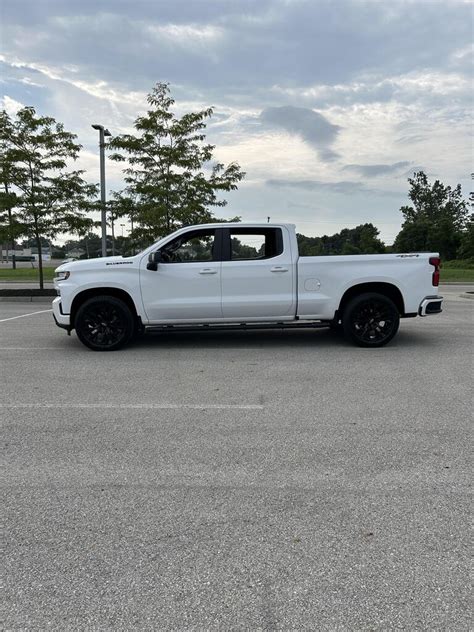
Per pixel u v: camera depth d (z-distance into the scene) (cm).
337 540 270
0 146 1602
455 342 827
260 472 351
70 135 1636
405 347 787
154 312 766
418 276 770
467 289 2284
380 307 772
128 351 775
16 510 304
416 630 207
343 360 698
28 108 1580
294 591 230
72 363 692
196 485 333
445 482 333
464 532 276
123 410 487
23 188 1639
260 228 771
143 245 1791
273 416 466
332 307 770
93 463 368
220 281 761
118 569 248
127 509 304
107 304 761
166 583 237
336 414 470
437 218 9656
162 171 1706
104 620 214
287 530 279
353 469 354
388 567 247
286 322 790
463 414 466
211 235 773
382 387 559
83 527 285
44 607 222
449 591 229
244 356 732
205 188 1725
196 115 1684
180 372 638
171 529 282
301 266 762
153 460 372
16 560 256
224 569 246
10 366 675
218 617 215
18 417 468
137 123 1680
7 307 1452
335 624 210
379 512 297
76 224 1677
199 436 418
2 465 366
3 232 1590
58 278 781
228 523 287
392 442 401
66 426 444
